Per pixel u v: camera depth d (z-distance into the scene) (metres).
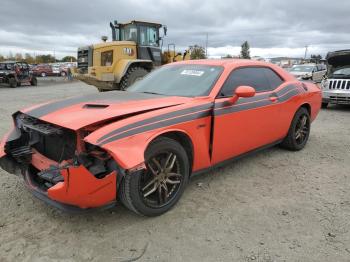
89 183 2.93
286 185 4.33
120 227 3.29
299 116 5.64
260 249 2.96
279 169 4.91
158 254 2.89
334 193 4.11
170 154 3.51
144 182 3.35
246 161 5.21
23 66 24.64
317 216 3.53
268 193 4.08
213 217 3.50
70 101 3.83
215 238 3.12
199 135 3.79
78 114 3.33
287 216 3.52
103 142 2.95
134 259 2.83
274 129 5.04
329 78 11.59
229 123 4.13
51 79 36.84
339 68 11.88
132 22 13.83
